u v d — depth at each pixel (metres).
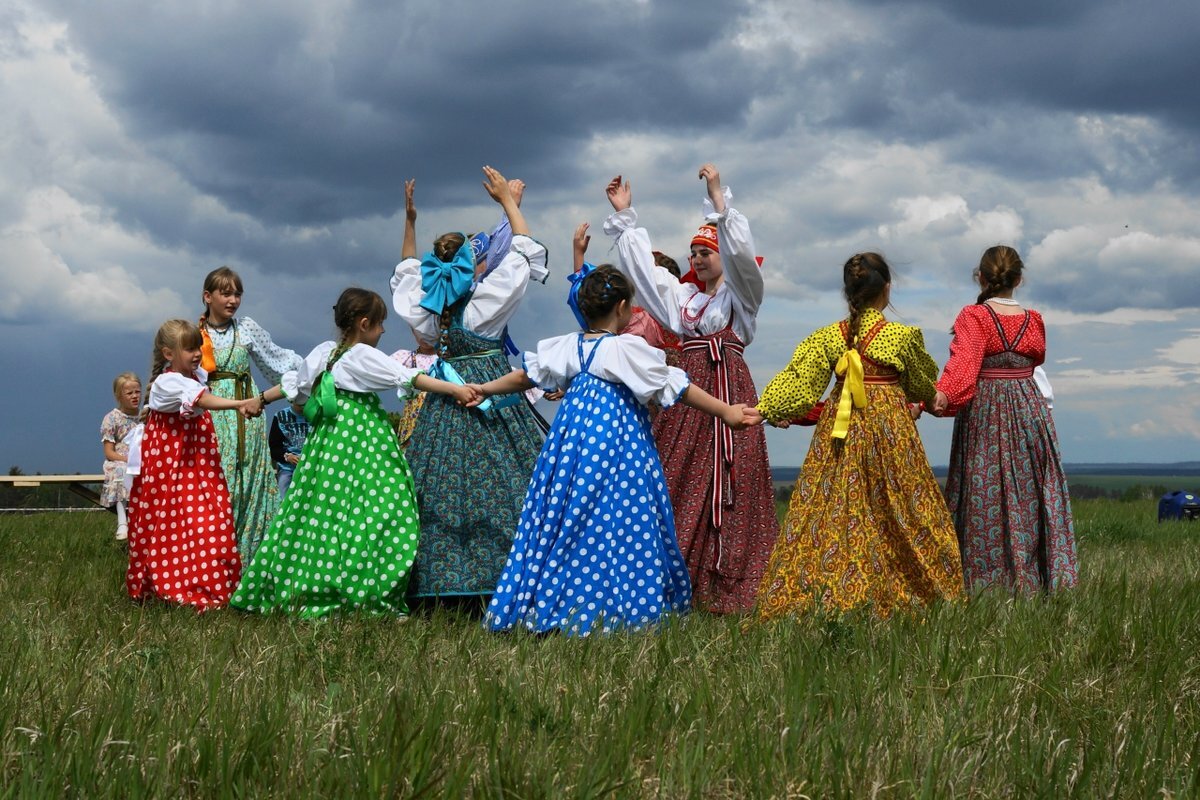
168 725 3.13
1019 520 5.89
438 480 5.98
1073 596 5.21
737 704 3.39
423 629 4.91
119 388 10.51
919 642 4.16
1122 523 13.00
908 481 5.20
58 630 4.73
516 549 5.21
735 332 6.26
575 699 3.50
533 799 2.70
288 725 3.19
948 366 5.89
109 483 10.38
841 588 5.02
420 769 2.76
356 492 5.86
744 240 5.97
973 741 3.11
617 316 5.45
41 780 2.68
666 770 2.91
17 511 18.77
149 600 6.23
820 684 3.59
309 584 5.80
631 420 5.31
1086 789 2.82
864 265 5.29
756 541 6.10
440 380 5.92
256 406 6.23
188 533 6.31
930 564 5.16
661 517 5.35
